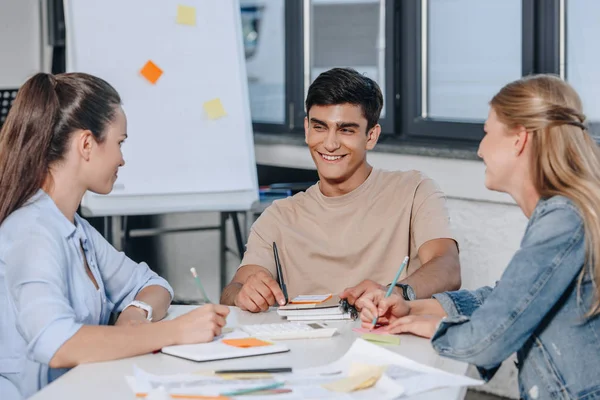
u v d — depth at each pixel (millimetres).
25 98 1707
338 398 1376
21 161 1694
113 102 1770
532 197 1646
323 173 2326
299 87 4191
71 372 1534
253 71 4398
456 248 2297
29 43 4785
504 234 3389
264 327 1833
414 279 2109
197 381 1453
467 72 3521
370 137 2369
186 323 1693
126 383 1472
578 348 1562
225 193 3611
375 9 3820
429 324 1801
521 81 1655
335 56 4031
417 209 2348
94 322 1806
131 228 4582
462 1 3496
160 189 3506
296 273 2385
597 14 3086
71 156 1727
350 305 1974
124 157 3467
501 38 3379
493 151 1648
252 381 1455
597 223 1525
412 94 3711
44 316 1589
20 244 1655
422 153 3543
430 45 3652
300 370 1532
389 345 1743
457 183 3471
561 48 3227
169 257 4621
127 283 2051
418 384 1467
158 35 3570
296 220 2408
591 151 1584
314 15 4090
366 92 2273
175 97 3570
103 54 3490
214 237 4453
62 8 4492
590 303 1549
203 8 3648
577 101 1615
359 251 2342
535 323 1549
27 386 1694
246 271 2350
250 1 4332
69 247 1737
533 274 1537
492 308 1567
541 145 1583
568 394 1558
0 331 1689
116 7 3525
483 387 3596
